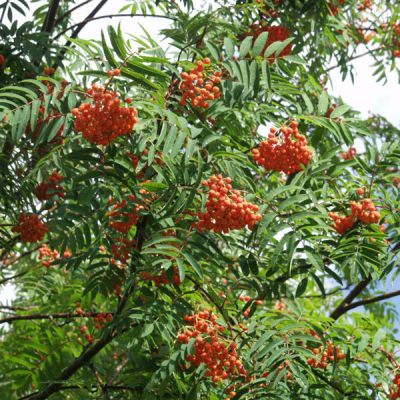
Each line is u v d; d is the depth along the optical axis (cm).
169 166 116
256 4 148
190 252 120
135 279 129
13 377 149
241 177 119
